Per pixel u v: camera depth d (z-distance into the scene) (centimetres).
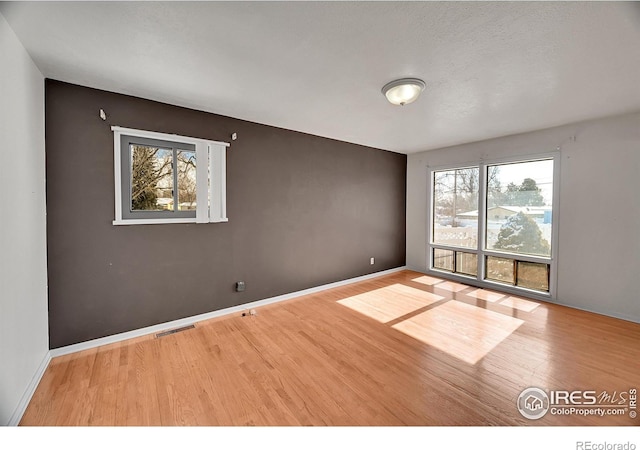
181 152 304
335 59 205
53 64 210
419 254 550
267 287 373
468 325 305
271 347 258
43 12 153
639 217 308
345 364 230
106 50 192
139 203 280
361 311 347
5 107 160
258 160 359
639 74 223
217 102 287
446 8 151
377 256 522
